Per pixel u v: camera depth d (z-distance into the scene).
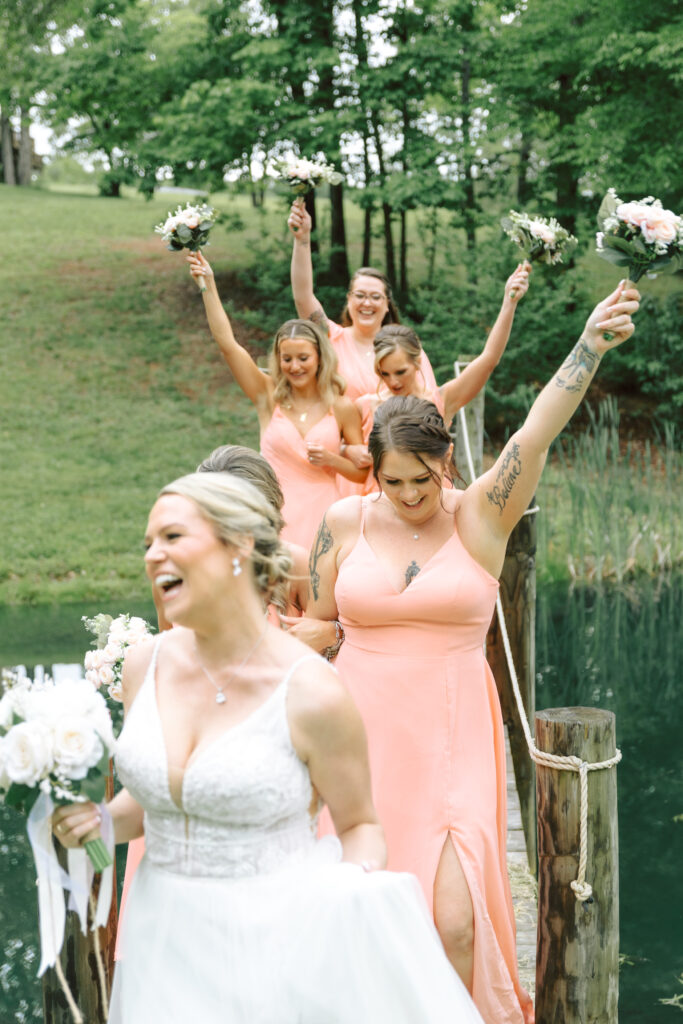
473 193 17.02
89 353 18.05
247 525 2.07
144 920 2.10
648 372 16.75
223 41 16.92
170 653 2.22
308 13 15.62
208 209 4.65
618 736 7.22
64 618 10.43
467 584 3.07
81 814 2.07
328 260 19.77
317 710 2.04
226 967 2.01
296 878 2.05
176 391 17.12
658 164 14.47
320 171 5.09
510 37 15.71
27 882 5.18
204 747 2.05
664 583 11.34
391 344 4.50
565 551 11.90
